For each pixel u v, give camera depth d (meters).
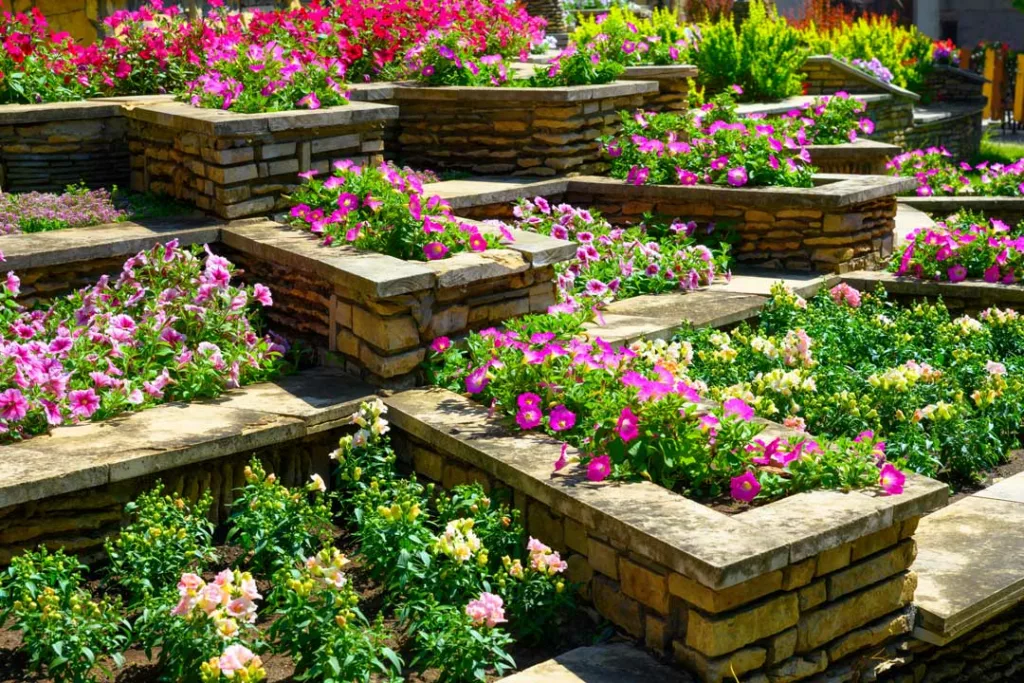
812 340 6.73
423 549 4.40
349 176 6.55
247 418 5.27
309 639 3.93
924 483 4.45
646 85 9.34
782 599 4.03
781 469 4.50
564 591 4.41
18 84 8.11
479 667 4.03
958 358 6.57
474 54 9.69
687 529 4.00
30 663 3.97
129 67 8.88
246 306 6.38
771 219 8.27
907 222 9.71
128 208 7.38
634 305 7.25
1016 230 9.03
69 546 4.73
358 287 5.50
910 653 4.51
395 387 5.65
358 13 9.91
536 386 5.19
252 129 6.87
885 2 29.59
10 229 6.75
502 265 5.84
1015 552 4.80
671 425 4.53
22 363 5.10
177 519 4.55
